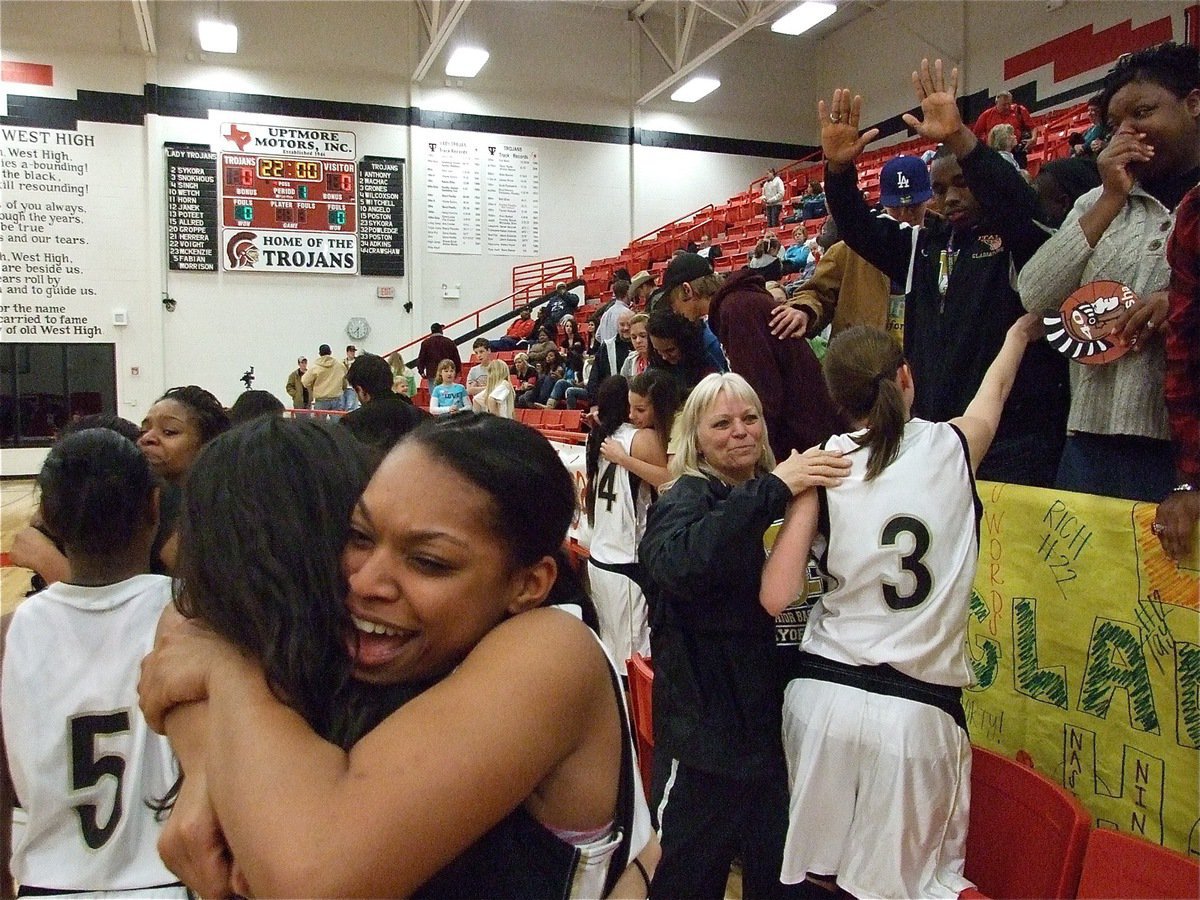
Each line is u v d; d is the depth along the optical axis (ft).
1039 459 6.39
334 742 2.02
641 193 47.42
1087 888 4.05
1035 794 4.56
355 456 2.32
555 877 2.10
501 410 22.04
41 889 3.97
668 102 47.78
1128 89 5.37
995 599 5.57
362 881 1.67
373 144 42.04
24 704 4.03
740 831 5.59
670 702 5.63
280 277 40.78
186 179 39.04
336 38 41.19
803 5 35.78
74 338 38.06
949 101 6.12
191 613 2.19
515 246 45.16
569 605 2.42
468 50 39.70
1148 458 5.20
